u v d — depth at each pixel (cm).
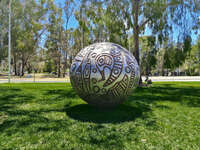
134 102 775
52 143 351
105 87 499
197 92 1142
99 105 562
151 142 362
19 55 4319
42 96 914
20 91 1093
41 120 493
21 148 331
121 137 383
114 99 533
